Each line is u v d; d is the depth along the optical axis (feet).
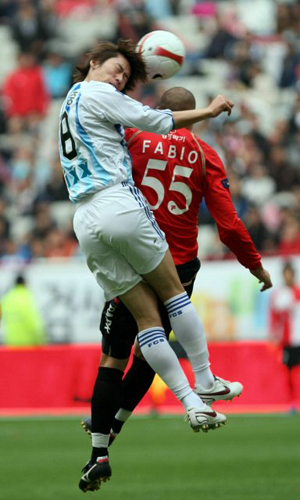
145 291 57.06
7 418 146.10
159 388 151.64
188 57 226.99
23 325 157.48
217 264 154.92
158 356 55.93
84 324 157.89
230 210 60.13
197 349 57.31
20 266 161.27
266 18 239.09
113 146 56.18
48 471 94.22
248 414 145.79
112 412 59.47
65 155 56.95
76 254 181.88
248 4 242.99
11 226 199.93
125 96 55.88
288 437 117.39
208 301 154.40
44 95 227.81
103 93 55.72
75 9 251.60
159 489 82.17
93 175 55.72
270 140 195.42
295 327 146.41
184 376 56.34
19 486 85.10
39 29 241.96
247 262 61.72
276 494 77.61
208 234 182.70
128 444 115.24
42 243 184.14
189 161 59.72
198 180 60.13
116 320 59.57
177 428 130.82
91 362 151.53
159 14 245.45
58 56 232.73
